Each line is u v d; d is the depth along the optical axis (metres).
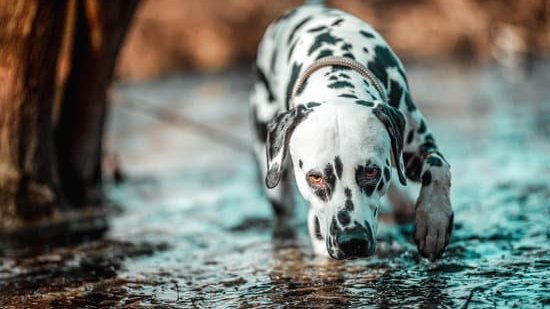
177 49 22.69
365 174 4.52
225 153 11.26
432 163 5.06
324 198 4.59
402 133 4.71
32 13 6.86
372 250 4.48
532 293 4.60
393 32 24.36
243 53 23.70
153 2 22.75
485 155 9.23
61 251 6.41
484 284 4.84
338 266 5.48
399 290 4.88
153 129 14.08
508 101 13.75
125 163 10.91
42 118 7.37
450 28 23.86
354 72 5.17
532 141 9.84
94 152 8.17
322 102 4.78
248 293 5.05
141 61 21.78
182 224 7.18
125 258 6.10
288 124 4.74
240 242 6.40
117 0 7.68
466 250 5.59
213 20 23.55
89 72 7.86
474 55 22.12
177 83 20.39
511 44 20.14
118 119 15.66
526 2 20.38
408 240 5.99
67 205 7.73
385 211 6.86
